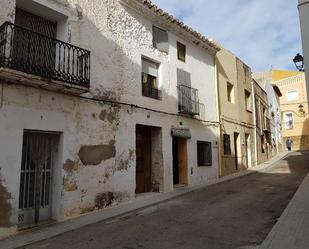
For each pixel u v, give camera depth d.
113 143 9.65
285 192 10.62
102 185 9.13
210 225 6.96
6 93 7.07
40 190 7.71
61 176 8.03
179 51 13.55
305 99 34.59
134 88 10.70
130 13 10.92
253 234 6.20
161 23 12.33
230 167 16.88
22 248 6.01
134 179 10.29
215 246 5.56
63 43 8.06
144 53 11.38
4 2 7.32
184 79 13.50
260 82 27.75
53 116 7.97
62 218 7.92
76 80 8.17
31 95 7.55
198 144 14.38
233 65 19.05
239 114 19.09
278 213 7.81
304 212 7.47
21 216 7.40
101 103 9.37
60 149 8.16
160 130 11.85
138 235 6.44
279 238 5.67
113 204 9.43
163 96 12.07
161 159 11.72
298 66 9.42
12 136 7.06
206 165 14.52
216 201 9.69
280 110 35.81
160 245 5.74
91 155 8.89
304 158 23.25
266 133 25.83
